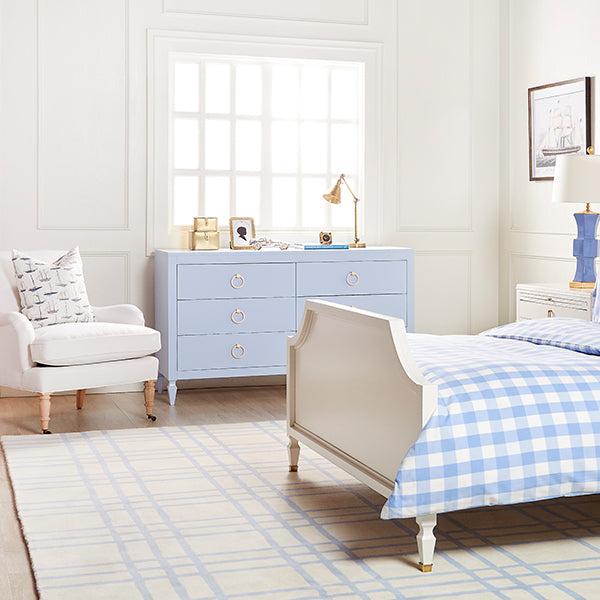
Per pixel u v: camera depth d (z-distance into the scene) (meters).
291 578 2.62
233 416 4.89
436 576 2.64
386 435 2.88
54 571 2.67
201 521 3.13
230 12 5.63
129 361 4.62
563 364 3.00
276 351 5.39
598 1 5.19
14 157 5.29
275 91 5.89
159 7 5.50
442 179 6.19
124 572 2.66
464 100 6.20
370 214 6.04
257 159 5.89
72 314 4.72
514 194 6.14
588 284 4.91
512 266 6.19
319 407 3.48
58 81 5.35
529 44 5.91
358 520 3.15
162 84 5.54
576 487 2.80
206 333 5.24
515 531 3.06
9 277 4.79
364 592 2.52
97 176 5.46
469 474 2.68
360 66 5.98
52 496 3.41
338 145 6.05
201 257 5.18
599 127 5.22
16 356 4.39
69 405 5.17
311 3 5.80
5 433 4.45
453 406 2.71
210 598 2.47
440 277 6.23
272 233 5.87
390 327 2.79
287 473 3.76
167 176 5.59
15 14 5.24
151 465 3.86
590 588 2.55
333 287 5.47
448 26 6.13
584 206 5.38
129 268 5.55
